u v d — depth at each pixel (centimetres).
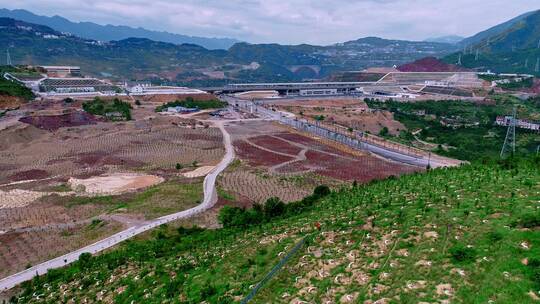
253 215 9112
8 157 17200
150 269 6694
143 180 14525
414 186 7331
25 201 12431
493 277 3909
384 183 8688
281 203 9225
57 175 15112
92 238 9712
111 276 6869
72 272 7700
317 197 9706
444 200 5862
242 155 18412
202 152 18738
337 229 5900
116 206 11975
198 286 5441
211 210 11400
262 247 6141
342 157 18312
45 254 9012
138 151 18600
